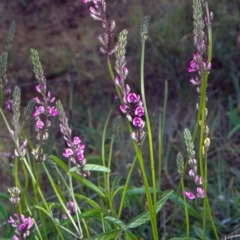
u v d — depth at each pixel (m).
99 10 2.32
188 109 4.65
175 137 4.42
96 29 5.54
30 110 2.50
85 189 3.73
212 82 4.79
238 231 3.22
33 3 5.88
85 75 5.10
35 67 2.46
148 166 4.11
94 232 2.92
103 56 5.22
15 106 2.33
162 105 4.77
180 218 3.58
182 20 5.16
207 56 2.40
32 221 2.37
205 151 2.42
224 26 4.97
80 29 5.59
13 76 5.32
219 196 3.67
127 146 4.39
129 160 4.25
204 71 2.36
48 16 5.78
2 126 4.77
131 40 5.20
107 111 4.82
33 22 5.77
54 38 5.58
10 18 5.85
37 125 2.50
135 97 2.18
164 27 5.08
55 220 2.55
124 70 2.20
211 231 3.30
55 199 3.95
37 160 2.53
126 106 2.20
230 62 4.81
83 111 4.80
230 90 4.74
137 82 4.93
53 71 5.27
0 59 2.60
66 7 5.79
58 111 2.46
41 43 5.57
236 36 4.95
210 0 5.15
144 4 5.53
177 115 4.64
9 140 4.62
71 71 5.23
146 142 4.34
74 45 5.43
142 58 2.27
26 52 5.53
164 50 4.97
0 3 5.96
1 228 3.57
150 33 5.11
